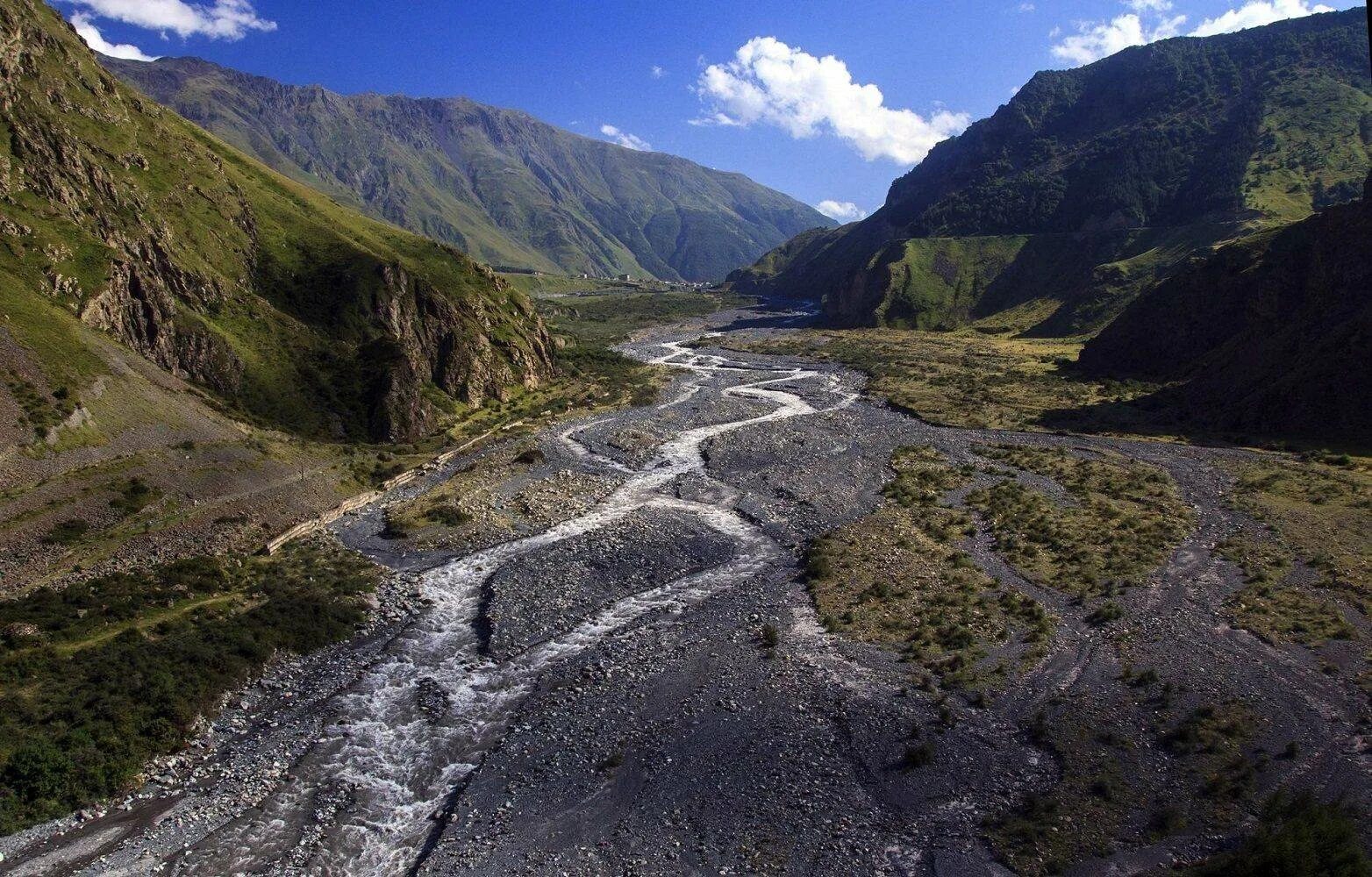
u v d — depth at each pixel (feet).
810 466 274.16
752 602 171.01
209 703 132.87
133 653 138.21
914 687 135.95
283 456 244.01
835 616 163.22
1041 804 105.60
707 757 119.65
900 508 229.86
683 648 151.43
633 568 189.88
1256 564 180.55
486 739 126.82
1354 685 131.54
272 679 143.33
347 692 139.74
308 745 124.36
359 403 300.20
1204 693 130.72
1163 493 234.79
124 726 120.88
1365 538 191.83
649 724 127.95
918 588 174.29
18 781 106.73
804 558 195.93
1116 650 145.79
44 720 118.93
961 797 109.09
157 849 101.76
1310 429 286.05
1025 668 140.36
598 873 97.66
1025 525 211.61
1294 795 105.09
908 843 101.19
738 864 98.68
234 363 271.69
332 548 201.77
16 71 261.65
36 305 213.25
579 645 155.84
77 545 171.22
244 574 179.63
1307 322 322.75
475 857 100.63
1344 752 114.73
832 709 130.00
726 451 294.46
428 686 141.59
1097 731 121.90
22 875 95.81
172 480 204.33
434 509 226.99
